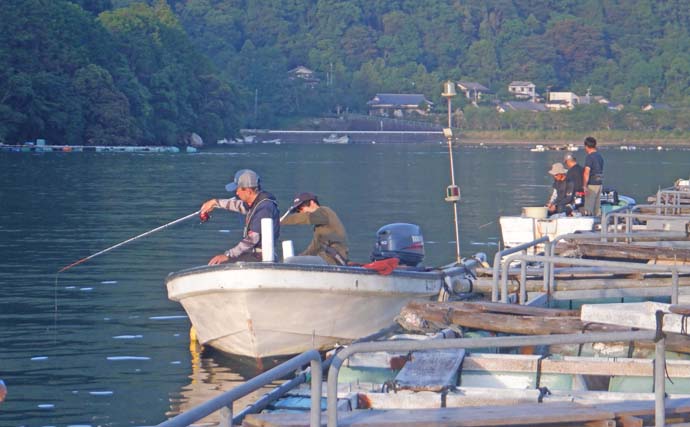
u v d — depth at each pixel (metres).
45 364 15.16
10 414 12.54
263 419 8.62
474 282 17.03
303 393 10.09
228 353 15.85
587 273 17.95
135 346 16.45
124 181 65.88
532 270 17.84
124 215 41.34
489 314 13.19
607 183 74.00
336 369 7.50
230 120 181.50
